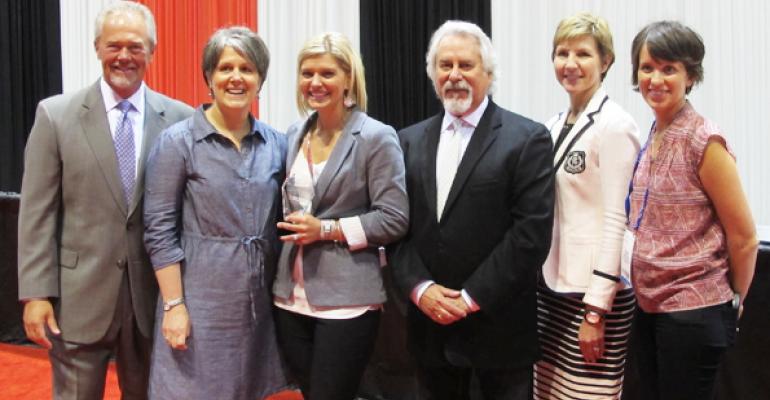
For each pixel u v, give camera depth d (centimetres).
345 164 209
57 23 598
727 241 194
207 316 208
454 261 209
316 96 206
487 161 206
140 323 224
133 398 237
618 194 207
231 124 213
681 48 192
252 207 212
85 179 217
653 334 207
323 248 210
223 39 207
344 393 211
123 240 221
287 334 220
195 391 208
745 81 414
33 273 215
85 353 224
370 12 502
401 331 317
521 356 212
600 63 217
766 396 255
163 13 548
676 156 194
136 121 227
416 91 500
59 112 219
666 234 196
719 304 192
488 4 470
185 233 212
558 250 222
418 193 214
